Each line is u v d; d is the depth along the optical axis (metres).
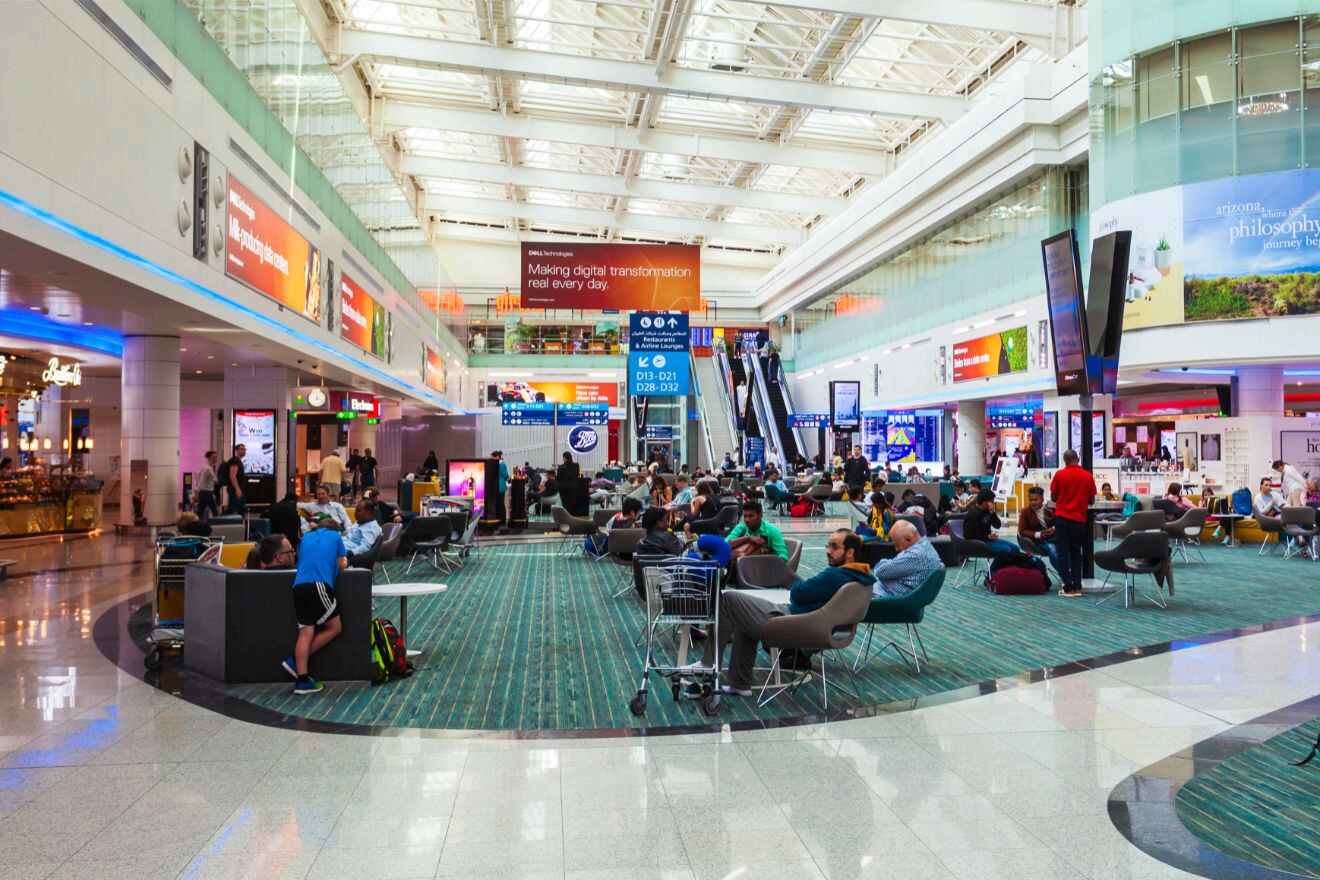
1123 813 4.16
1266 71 17.30
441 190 48.12
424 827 4.02
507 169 38.12
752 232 46.91
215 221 11.50
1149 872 3.57
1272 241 17.22
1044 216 24.28
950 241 30.12
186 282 10.58
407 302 27.61
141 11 9.34
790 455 37.97
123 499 16.31
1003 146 25.06
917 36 27.03
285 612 6.73
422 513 15.55
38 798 4.39
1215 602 10.07
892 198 32.19
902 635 8.42
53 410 25.56
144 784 4.58
